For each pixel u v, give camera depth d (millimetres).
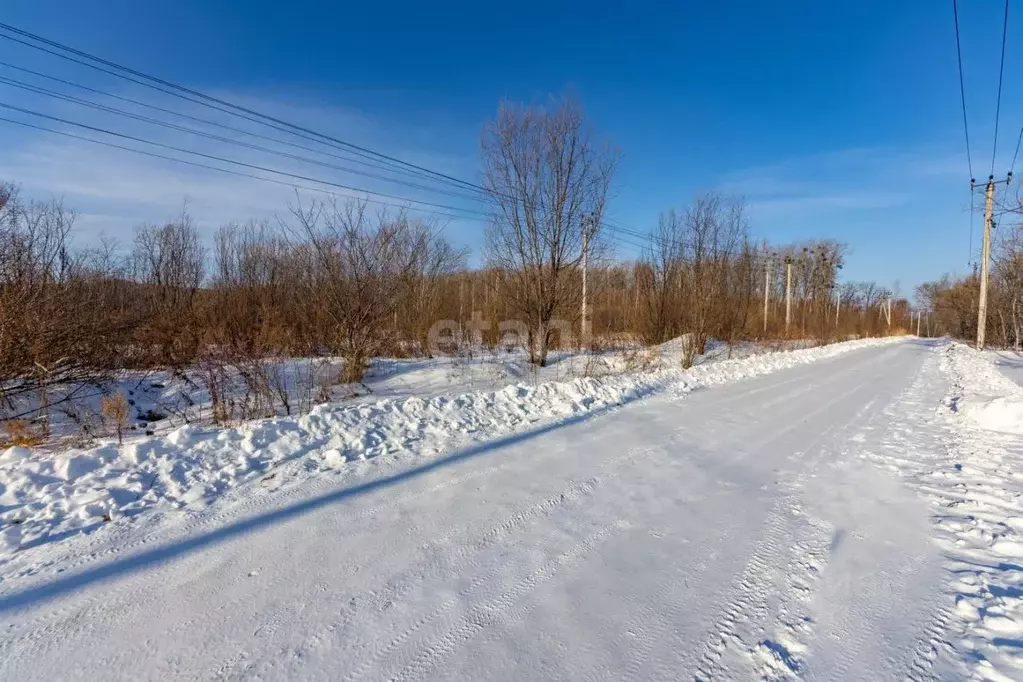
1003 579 3205
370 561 3439
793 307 44219
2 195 9742
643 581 3215
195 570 3318
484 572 3311
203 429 6031
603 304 25891
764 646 2580
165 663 2480
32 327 9117
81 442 7281
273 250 21312
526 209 15062
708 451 6258
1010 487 4938
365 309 12508
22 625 2777
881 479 5254
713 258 18672
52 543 3684
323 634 2686
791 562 3465
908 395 11133
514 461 5660
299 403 10047
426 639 2646
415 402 7672
